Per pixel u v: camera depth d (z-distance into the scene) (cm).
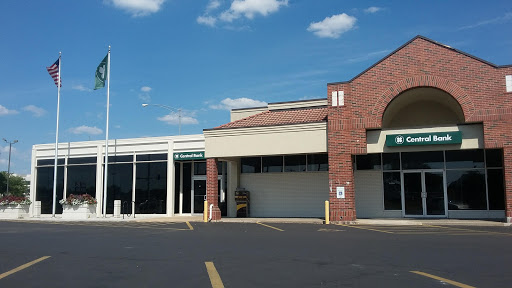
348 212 2027
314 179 2464
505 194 1875
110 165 3106
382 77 2058
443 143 1948
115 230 1836
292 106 2845
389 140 2017
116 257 1056
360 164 2336
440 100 2186
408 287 718
